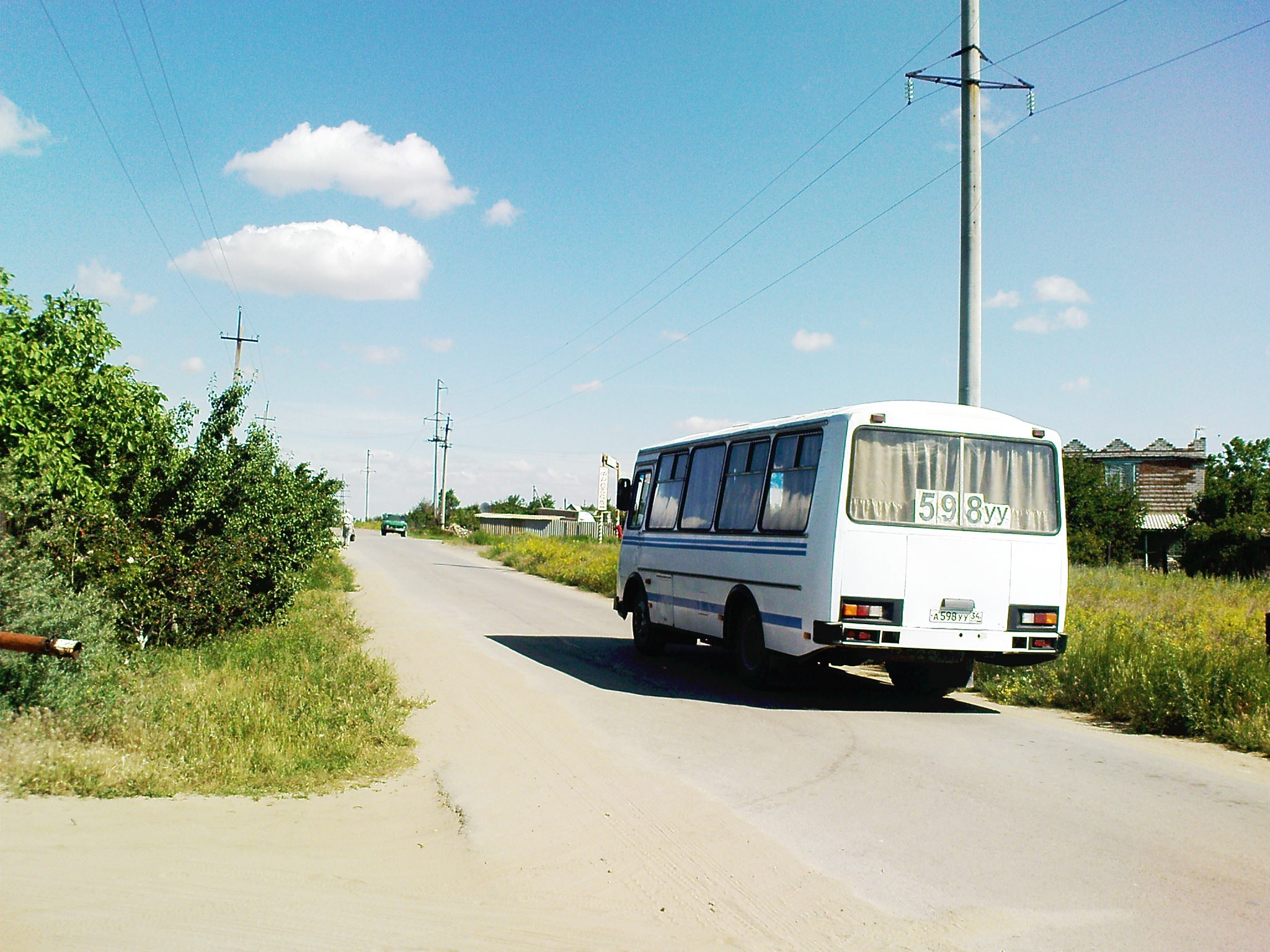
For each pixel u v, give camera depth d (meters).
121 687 8.14
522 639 16.22
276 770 6.99
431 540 77.88
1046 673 11.57
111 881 4.73
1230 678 9.82
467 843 5.76
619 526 16.72
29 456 11.03
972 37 14.67
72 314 12.19
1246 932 4.57
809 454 10.77
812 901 4.93
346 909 4.59
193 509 12.57
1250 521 36.44
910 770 7.78
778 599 11.01
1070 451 49.78
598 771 7.60
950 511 10.38
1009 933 4.55
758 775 7.56
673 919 4.68
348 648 12.80
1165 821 6.43
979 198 14.40
